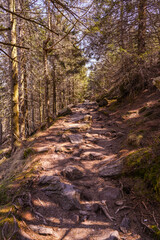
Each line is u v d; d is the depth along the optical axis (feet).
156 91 29.48
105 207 10.77
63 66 54.03
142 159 13.00
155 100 27.43
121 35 28.81
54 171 15.46
